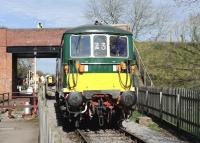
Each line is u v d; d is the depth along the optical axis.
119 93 17.72
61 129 18.67
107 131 17.66
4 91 43.34
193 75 36.91
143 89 24.88
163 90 20.39
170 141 15.53
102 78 17.78
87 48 17.88
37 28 43.25
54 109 28.52
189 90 16.47
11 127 18.45
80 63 17.70
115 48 18.09
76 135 16.70
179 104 17.62
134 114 24.17
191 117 16.08
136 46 45.19
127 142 14.91
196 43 44.34
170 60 41.25
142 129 18.81
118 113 18.56
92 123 19.92
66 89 17.56
